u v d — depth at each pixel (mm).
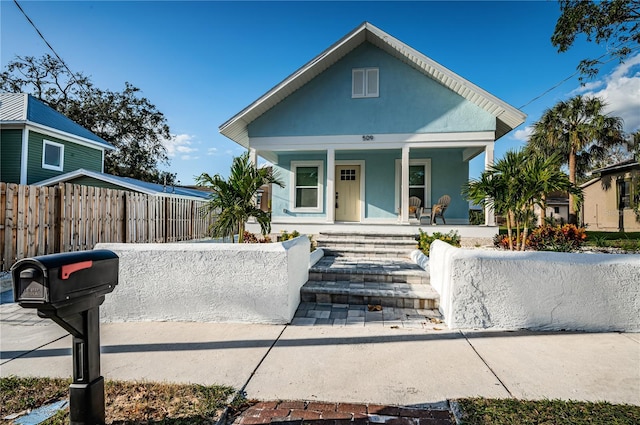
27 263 1879
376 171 12375
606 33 11422
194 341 3973
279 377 3100
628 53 11391
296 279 5199
